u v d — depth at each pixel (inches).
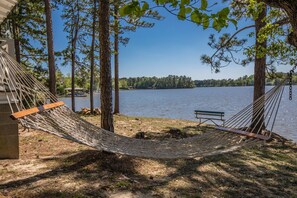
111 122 242.8
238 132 175.6
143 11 61.3
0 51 152.7
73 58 606.5
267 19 273.0
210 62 415.8
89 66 644.1
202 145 185.6
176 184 185.9
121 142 193.2
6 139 227.1
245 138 167.6
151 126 438.6
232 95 2593.5
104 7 234.7
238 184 192.7
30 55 617.9
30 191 161.2
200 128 432.5
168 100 1931.6
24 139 304.0
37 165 212.4
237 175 211.8
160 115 872.9
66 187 169.3
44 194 158.2
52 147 272.1
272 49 262.5
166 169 216.2
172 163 231.8
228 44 406.9
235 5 361.1
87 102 1592.0
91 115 561.3
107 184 176.7
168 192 171.3
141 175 199.6
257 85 372.8
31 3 552.1
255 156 271.0
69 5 588.4
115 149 167.8
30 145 279.6
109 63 241.6
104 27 236.2
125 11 60.7
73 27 602.5
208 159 250.7
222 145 172.6
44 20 586.9
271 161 255.9
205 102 1632.6
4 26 557.3
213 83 5516.7
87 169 203.9
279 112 928.9
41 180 179.3
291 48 257.1
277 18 268.8
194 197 166.1
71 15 593.9
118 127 416.2
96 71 654.5
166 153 174.9
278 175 215.6
